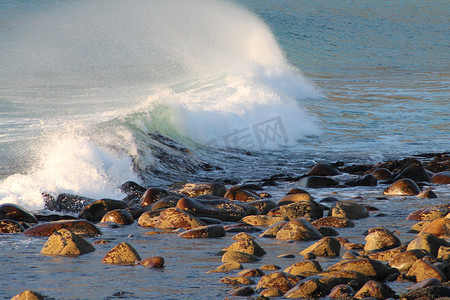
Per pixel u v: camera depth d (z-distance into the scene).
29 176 38.16
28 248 23.42
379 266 18.19
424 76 127.12
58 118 58.94
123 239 25.30
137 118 54.09
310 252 21.66
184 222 27.91
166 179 44.94
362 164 50.78
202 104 63.94
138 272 19.36
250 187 39.66
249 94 72.19
